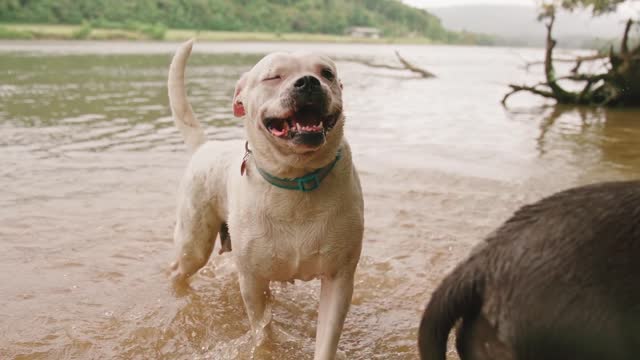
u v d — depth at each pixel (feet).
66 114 13.39
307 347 4.26
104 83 20.76
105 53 43.70
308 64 3.50
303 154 3.40
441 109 16.10
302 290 5.16
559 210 2.39
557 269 2.25
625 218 2.22
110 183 7.70
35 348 4.12
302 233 3.64
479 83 25.22
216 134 10.96
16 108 14.12
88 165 8.59
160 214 6.59
